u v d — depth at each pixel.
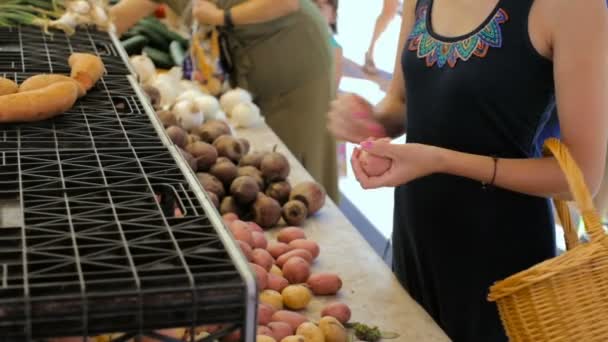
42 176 1.01
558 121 1.48
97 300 0.71
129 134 1.22
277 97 2.85
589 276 1.12
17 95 1.23
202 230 0.88
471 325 1.53
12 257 0.79
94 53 1.72
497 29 1.35
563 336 1.13
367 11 4.37
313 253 1.55
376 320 1.37
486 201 1.45
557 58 1.30
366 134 1.60
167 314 0.73
